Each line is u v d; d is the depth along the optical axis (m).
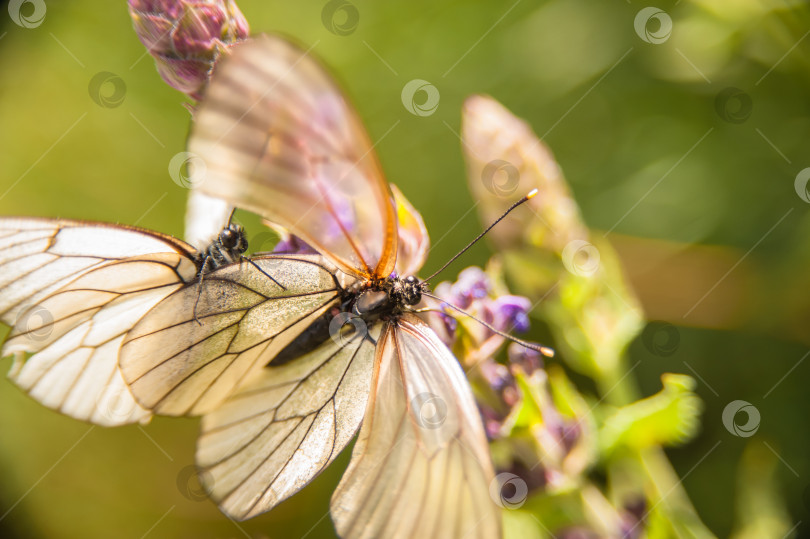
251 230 0.42
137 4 0.33
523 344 0.34
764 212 0.40
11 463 0.50
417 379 0.33
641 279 0.40
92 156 0.49
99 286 0.34
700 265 0.40
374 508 0.33
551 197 0.36
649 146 0.41
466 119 0.37
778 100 0.40
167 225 0.47
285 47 0.30
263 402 0.34
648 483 0.35
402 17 0.44
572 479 0.34
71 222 0.33
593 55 0.42
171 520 0.47
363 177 0.32
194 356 0.33
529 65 0.42
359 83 0.45
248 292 0.33
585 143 0.42
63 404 0.34
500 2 0.43
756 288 0.40
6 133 0.50
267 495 0.34
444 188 0.43
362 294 0.33
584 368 0.36
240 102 0.31
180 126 0.48
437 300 0.34
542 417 0.34
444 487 0.32
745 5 0.39
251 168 0.31
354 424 0.33
